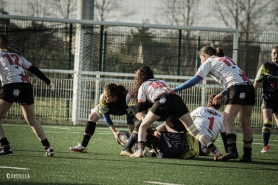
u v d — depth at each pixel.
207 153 23.16
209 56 22.53
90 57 43.41
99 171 18.19
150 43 44.03
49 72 42.78
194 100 43.38
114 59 43.69
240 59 45.34
